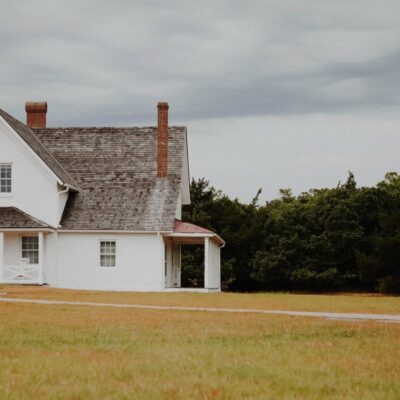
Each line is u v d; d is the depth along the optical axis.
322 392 9.18
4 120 41.09
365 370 10.86
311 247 57.12
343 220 57.53
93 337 14.86
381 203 59.06
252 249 58.84
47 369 10.66
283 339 14.92
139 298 29.61
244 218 60.88
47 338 14.68
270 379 10.00
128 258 41.38
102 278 41.38
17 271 39.84
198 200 62.78
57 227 41.19
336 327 17.69
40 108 48.59
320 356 12.30
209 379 9.92
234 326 17.59
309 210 59.62
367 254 57.69
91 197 42.91
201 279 56.22
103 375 10.19
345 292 57.84
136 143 45.69
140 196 42.69
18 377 9.96
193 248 57.88
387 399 8.80
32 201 41.25
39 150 42.91
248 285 61.03
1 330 16.14
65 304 25.17
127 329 16.52
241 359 11.87
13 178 41.34
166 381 9.77
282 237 58.56
